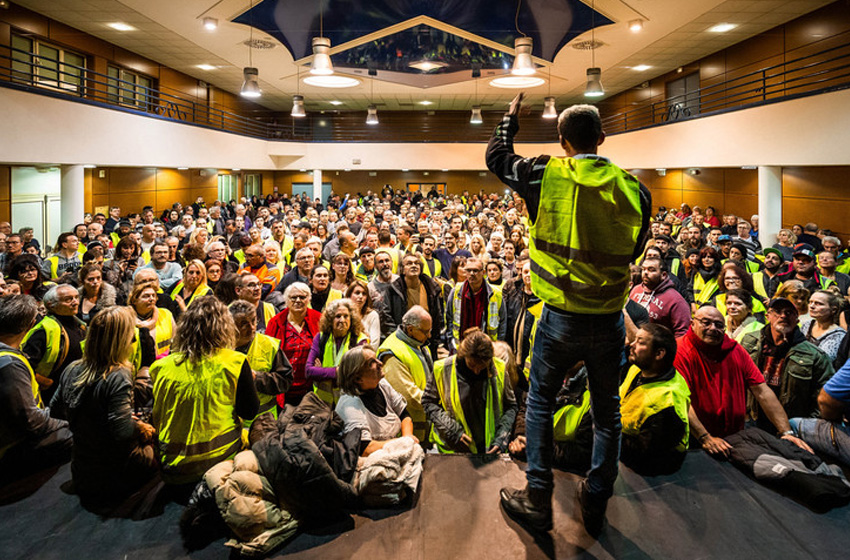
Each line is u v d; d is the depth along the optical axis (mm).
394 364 3639
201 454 2654
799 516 2436
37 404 3250
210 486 2395
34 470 2980
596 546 2262
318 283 5102
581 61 17344
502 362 3246
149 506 2637
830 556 2189
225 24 13344
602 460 2127
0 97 9055
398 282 5434
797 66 13070
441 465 2895
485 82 20250
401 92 23000
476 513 2496
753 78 14672
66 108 10672
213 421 2664
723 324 3064
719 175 16016
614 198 1826
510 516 2455
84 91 14477
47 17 12898
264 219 14633
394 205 22031
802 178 12375
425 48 14758
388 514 2518
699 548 2246
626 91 22797
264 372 3338
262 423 2861
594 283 1838
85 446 2648
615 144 19047
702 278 6387
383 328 5328
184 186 19422
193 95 20250
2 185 11758
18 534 2424
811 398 3525
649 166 16531
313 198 28531
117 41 15102
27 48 12570
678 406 2721
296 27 12953
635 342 2812
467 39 13500
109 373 2646
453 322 5285
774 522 2398
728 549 2238
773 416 3059
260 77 19891
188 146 16016
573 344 1917
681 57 16906
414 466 2678
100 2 11930
